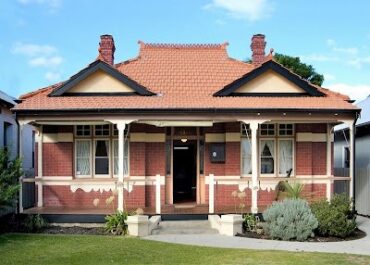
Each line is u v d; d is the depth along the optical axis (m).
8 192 14.90
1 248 12.67
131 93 18.22
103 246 12.95
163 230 15.70
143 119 16.77
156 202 17.25
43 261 11.23
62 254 11.97
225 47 21.77
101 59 18.08
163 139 18.91
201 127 19.28
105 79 18.22
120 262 11.12
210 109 16.69
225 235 15.16
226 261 11.14
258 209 17.56
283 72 18.36
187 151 19.95
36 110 16.61
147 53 21.33
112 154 19.08
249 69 20.34
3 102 19.91
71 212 16.94
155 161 18.88
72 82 18.02
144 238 14.49
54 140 18.95
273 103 17.36
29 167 23.83
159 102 17.27
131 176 18.70
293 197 16.53
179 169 20.00
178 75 19.69
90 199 18.80
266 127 19.31
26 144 23.33
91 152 19.11
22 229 15.87
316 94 18.41
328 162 19.20
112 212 16.94
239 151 18.89
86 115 16.73
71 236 14.59
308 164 19.06
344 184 21.97
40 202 18.77
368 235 15.60
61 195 18.81
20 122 16.80
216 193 18.89
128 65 20.41
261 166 19.22
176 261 11.18
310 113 17.03
